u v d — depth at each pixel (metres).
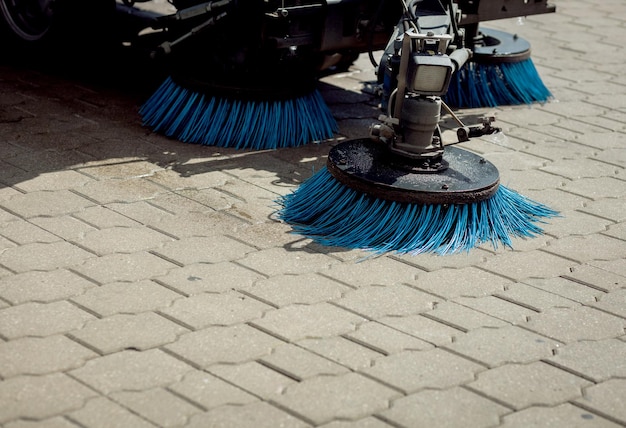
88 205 3.28
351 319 2.90
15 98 3.94
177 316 2.85
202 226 3.23
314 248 3.17
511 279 3.10
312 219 3.30
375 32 3.81
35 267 2.98
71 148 3.61
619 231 3.38
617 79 4.59
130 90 4.11
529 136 3.99
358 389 2.67
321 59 4.06
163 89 3.84
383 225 3.21
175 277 2.99
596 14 5.57
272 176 3.54
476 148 3.85
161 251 3.10
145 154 3.62
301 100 3.80
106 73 4.25
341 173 3.24
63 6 4.09
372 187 3.20
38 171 3.44
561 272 3.15
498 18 4.20
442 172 3.29
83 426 2.53
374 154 3.37
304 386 2.67
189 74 3.78
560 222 3.40
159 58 3.76
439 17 3.54
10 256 3.02
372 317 2.91
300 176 3.56
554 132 4.04
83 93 4.04
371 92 4.29
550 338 2.89
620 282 3.12
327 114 3.93
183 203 3.34
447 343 2.84
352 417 2.60
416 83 3.19
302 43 3.67
